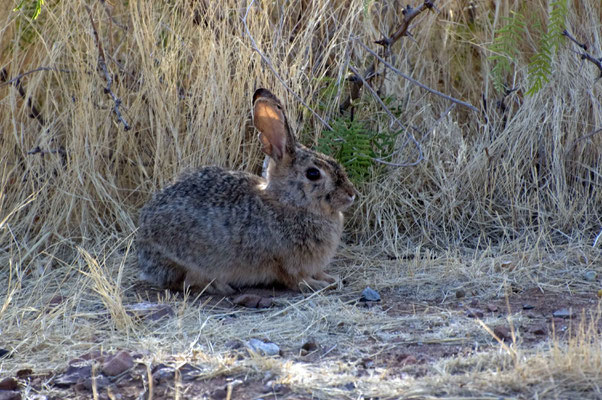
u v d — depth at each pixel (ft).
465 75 41.37
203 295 31.32
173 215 30.76
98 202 36.58
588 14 38.63
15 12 38.11
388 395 20.52
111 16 38.14
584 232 34.86
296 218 31.07
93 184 36.22
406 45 40.47
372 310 28.25
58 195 35.94
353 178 35.94
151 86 36.42
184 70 37.45
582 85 37.76
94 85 36.94
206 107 36.29
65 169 36.83
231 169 36.55
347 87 38.29
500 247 34.09
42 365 23.99
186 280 31.45
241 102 36.47
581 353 21.21
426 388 20.57
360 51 38.63
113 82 37.17
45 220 35.76
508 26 33.88
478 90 40.91
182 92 37.35
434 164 37.32
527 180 37.32
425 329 26.09
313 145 36.94
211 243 30.66
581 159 37.19
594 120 37.09
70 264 33.88
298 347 24.99
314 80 37.32
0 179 36.70
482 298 29.27
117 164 36.94
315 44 38.11
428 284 30.99
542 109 37.55
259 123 31.19
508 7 40.42
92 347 25.05
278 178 31.17
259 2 36.83
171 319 27.48
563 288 29.78
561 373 20.45
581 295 29.04
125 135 36.96
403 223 36.60
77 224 35.99
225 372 22.52
